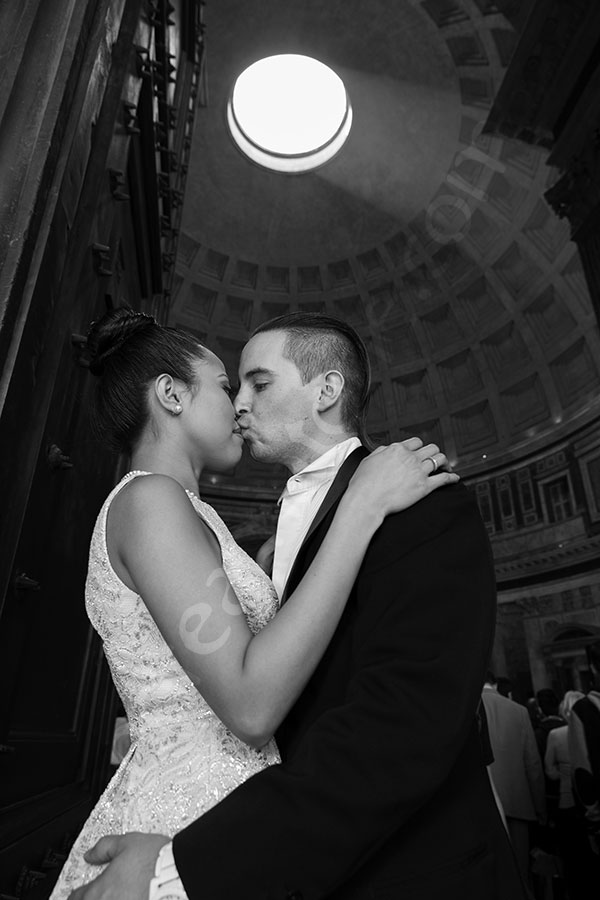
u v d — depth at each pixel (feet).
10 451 5.06
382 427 59.98
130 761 3.47
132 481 3.63
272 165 56.65
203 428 4.24
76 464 8.56
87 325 8.47
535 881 17.98
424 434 59.06
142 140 11.35
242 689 2.87
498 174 51.24
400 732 2.75
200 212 57.62
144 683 3.44
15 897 6.26
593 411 46.88
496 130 38.32
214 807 2.72
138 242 12.78
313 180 57.41
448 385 58.59
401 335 60.44
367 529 3.35
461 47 47.21
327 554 3.26
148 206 12.83
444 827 3.12
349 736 2.76
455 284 57.06
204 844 2.59
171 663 3.43
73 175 6.29
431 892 2.92
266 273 60.80
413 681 2.88
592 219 34.40
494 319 55.36
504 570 50.19
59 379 7.01
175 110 16.53
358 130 54.75
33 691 7.31
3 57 5.31
